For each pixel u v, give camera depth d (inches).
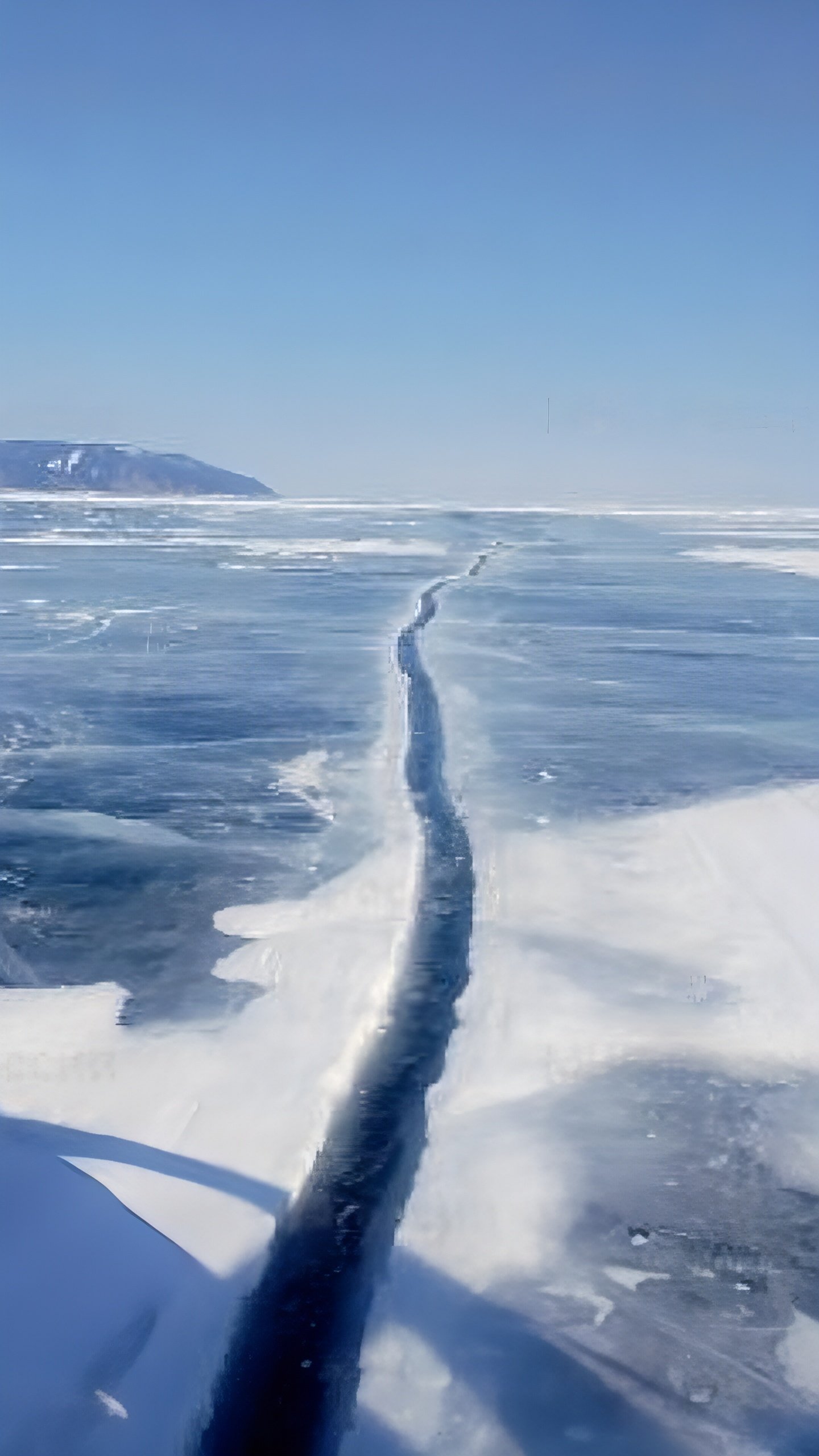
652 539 2561.5
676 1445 122.3
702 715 558.6
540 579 1387.8
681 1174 174.9
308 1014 231.9
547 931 280.4
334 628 886.4
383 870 325.7
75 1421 110.5
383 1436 121.6
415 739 497.4
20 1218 138.8
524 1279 149.3
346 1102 194.5
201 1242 147.6
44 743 486.6
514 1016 231.3
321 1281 145.6
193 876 320.8
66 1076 202.4
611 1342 137.6
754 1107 195.8
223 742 491.2
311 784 422.3
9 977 250.8
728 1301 146.3
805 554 1980.8
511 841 354.3
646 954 266.8
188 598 1113.4
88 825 368.5
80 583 1258.6
